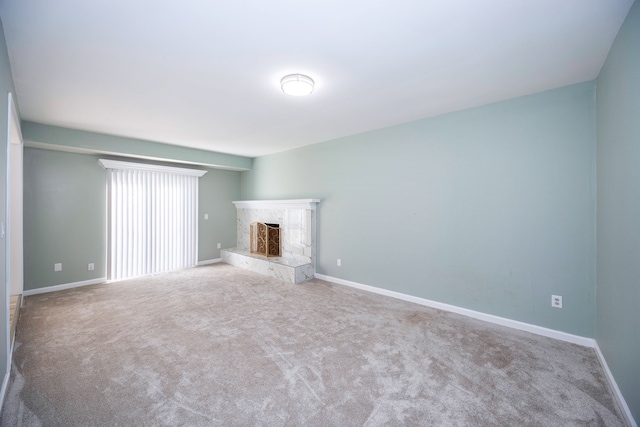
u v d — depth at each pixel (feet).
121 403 5.92
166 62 6.95
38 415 5.55
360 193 13.97
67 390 6.31
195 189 19.27
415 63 7.08
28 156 13.06
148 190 16.88
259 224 19.21
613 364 6.42
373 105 10.02
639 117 5.09
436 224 11.35
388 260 12.94
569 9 5.16
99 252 15.17
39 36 5.82
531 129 9.15
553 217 8.84
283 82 7.74
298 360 7.58
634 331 5.34
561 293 8.72
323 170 15.71
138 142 14.99
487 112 10.00
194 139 15.01
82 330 9.34
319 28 5.62
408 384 6.58
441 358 7.67
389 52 6.56
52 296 12.85
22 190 12.19
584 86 8.27
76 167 14.42
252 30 5.67
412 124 11.96
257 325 9.78
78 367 7.21
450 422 5.43
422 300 11.82
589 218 8.26
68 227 14.19
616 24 5.64
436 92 8.93
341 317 10.46
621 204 6.06
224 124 12.21
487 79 8.04
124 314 10.73
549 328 8.93
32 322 9.95
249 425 5.37
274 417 5.57
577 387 6.45
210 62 6.95
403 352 7.98
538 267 9.11
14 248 12.04
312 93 8.88
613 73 6.40
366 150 13.65
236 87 8.39
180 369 7.16
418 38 6.00
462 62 7.06
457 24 5.53
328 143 15.38
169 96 9.05
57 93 8.76
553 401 6.00
